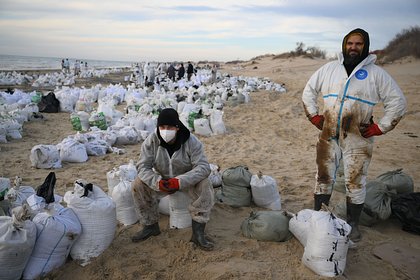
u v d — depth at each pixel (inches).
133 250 146.4
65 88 619.2
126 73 1726.1
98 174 244.5
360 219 173.8
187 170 153.5
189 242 150.3
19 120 406.9
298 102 627.5
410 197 176.7
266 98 695.7
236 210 187.6
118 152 301.4
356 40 146.2
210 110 403.9
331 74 153.9
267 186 185.5
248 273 131.1
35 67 2463.1
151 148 149.5
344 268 133.5
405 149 327.6
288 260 140.8
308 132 409.1
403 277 134.3
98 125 390.0
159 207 179.3
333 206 192.2
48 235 123.6
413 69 1152.8
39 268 123.7
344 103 149.4
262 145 345.7
